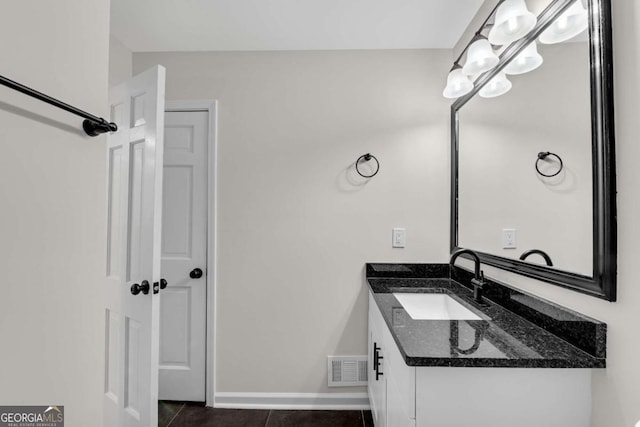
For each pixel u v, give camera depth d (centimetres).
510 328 115
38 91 70
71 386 82
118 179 164
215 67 213
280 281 210
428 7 171
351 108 210
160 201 147
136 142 154
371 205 208
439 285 187
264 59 212
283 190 210
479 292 149
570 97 103
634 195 83
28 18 70
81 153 85
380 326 154
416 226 207
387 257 208
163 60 214
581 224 98
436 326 117
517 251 133
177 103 212
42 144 74
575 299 101
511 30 114
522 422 92
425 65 209
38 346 73
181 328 212
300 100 211
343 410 204
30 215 71
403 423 103
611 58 89
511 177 138
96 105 91
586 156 96
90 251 89
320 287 209
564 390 92
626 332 84
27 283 70
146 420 143
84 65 87
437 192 207
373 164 209
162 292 212
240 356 208
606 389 89
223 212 211
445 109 207
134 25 187
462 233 189
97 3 92
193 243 212
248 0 167
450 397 93
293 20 183
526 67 128
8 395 66
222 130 212
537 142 120
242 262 210
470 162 179
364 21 183
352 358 206
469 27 185
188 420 193
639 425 81
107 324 167
